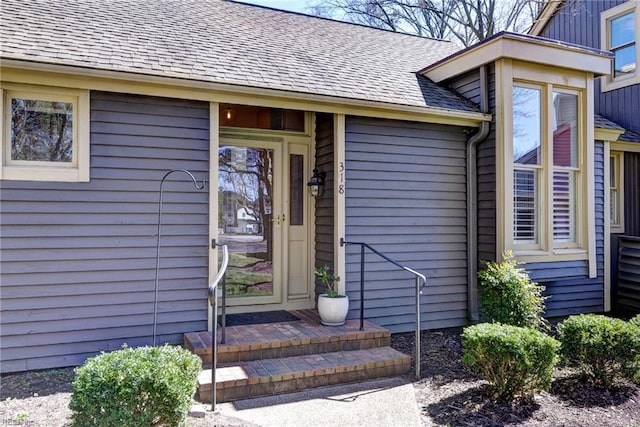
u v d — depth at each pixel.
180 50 4.76
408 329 5.41
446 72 6.16
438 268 5.60
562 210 5.93
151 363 2.63
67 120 3.99
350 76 5.53
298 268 5.67
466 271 5.76
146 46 4.60
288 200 5.64
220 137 5.29
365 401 3.41
